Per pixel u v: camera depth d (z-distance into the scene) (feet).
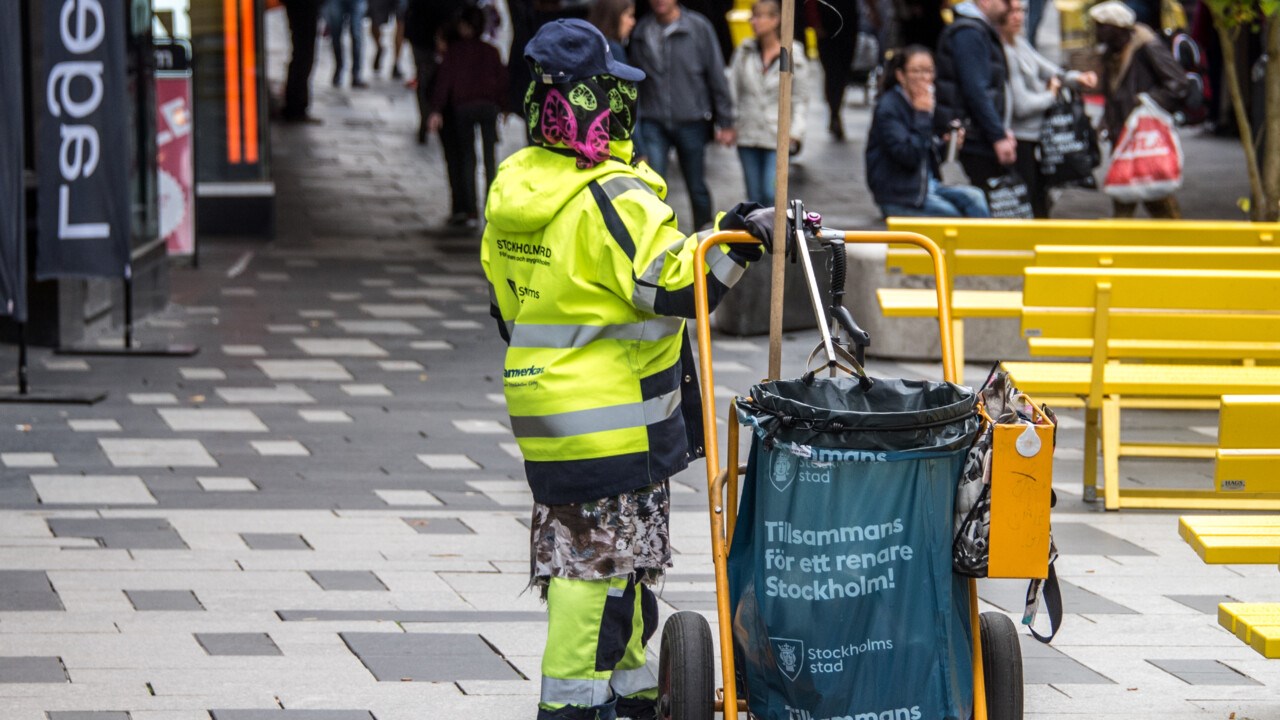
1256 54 109.29
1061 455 49.06
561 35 23.62
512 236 24.57
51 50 54.13
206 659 29.99
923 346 62.18
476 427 51.29
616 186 23.61
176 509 40.83
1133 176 74.33
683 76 77.66
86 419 50.90
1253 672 30.63
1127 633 32.76
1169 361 55.67
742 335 66.03
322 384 56.95
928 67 67.67
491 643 31.27
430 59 121.49
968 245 53.62
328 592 34.37
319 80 150.51
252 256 85.40
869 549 21.85
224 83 89.76
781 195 23.25
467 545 38.32
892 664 22.02
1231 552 27.68
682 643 23.98
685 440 24.98
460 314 70.74
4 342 61.67
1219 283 43.09
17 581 34.42
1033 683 29.84
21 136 51.03
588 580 24.53
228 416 51.80
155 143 70.38
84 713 27.17
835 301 23.80
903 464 21.83
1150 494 43.27
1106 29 74.33
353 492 43.19
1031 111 71.82
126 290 61.41
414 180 110.73
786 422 21.75
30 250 60.80
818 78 156.15
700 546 38.63
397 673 29.48
